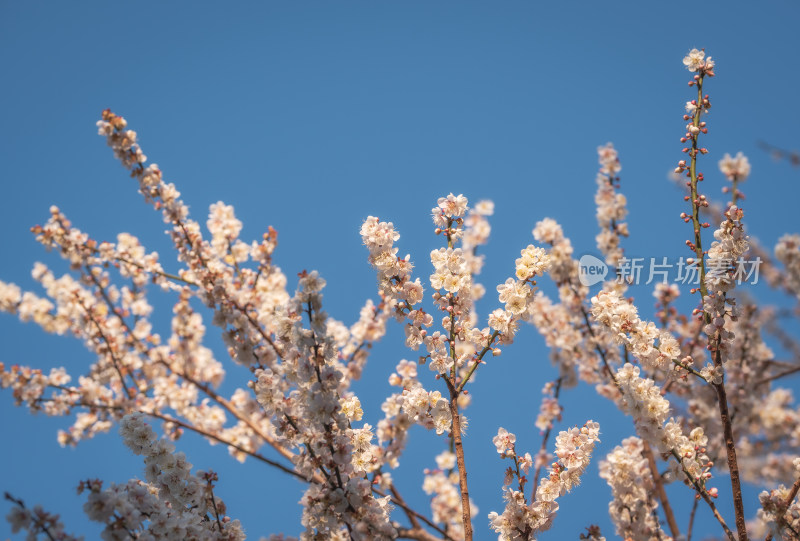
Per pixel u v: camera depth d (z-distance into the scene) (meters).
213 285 6.11
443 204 5.34
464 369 6.17
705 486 5.30
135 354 7.22
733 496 5.05
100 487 4.62
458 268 5.24
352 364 6.94
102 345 6.94
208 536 5.00
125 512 4.61
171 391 7.23
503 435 5.29
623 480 5.84
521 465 5.21
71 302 6.77
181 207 6.23
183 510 5.11
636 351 5.35
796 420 7.75
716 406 7.50
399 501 5.96
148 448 5.12
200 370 7.63
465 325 5.34
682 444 5.35
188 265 6.51
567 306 7.18
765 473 7.50
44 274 6.76
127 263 6.82
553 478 5.24
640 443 6.03
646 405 5.29
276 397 4.96
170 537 4.80
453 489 7.31
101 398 7.00
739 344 7.64
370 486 4.95
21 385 6.69
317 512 4.88
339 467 4.92
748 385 7.63
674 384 7.48
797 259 6.80
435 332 5.23
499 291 5.18
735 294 5.22
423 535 5.73
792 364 7.48
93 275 6.77
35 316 6.75
